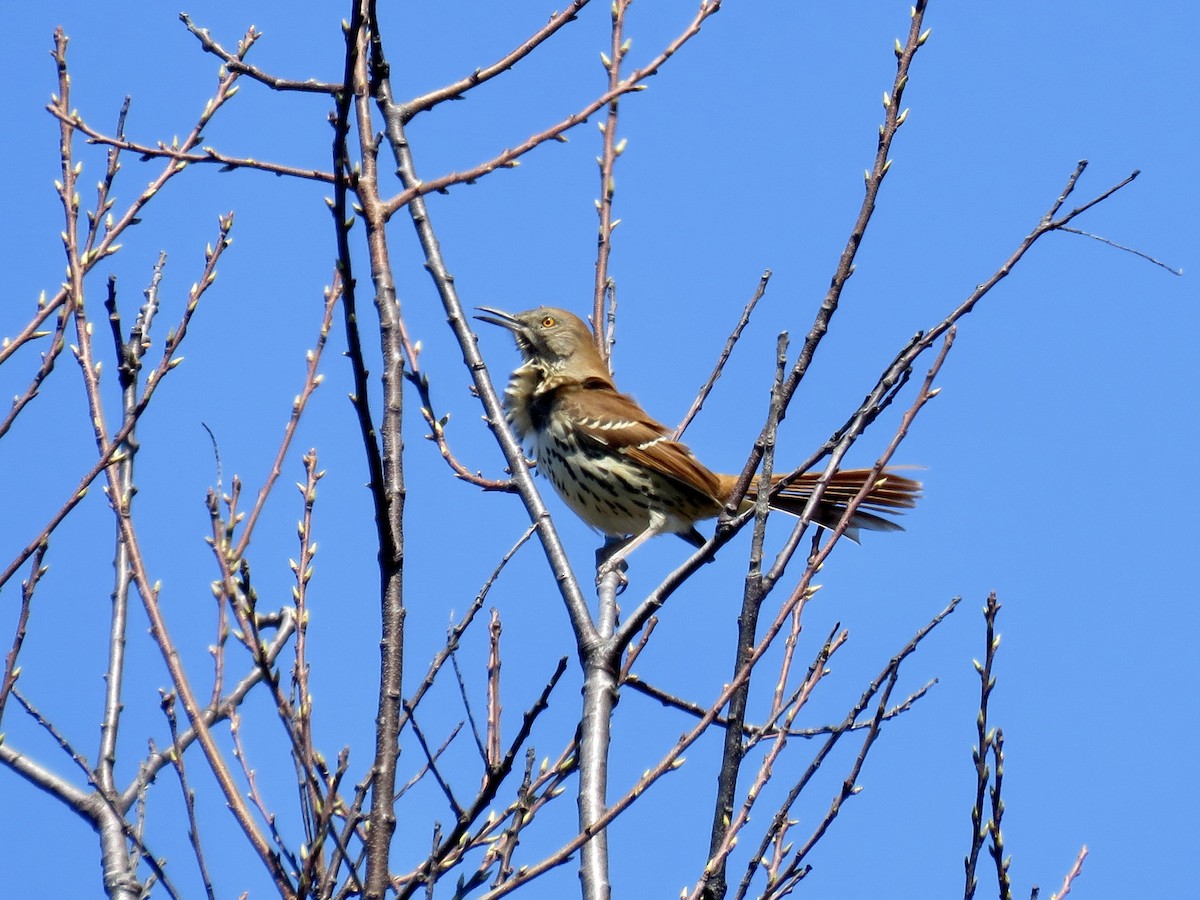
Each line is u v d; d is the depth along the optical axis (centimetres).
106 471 700
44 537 698
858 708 668
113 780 724
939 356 682
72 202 789
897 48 715
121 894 671
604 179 1134
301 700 606
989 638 684
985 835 654
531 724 598
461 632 652
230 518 640
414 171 963
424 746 633
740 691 634
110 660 758
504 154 722
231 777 593
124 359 763
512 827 617
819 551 659
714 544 751
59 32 803
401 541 634
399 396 674
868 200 702
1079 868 691
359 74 735
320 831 572
